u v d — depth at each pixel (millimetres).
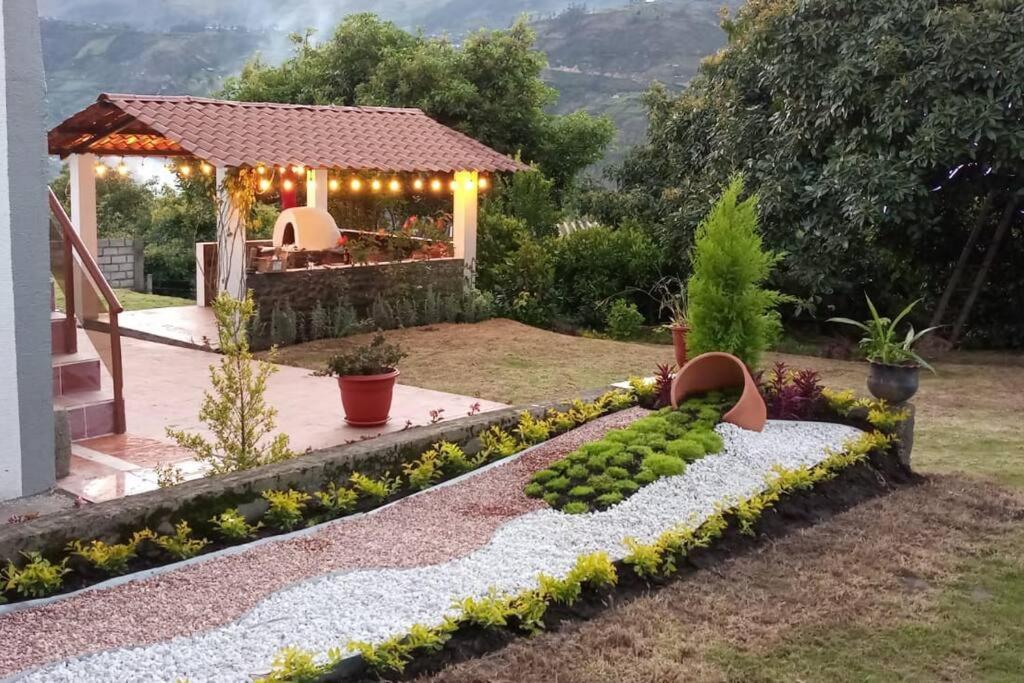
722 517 5516
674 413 7082
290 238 14883
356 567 4613
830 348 14039
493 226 16672
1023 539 5664
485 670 3818
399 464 5965
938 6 13195
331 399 9391
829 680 3939
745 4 17219
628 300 16969
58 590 4215
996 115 12219
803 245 13953
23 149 5625
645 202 19875
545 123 24438
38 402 5863
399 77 22734
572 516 5391
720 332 7543
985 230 15250
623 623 4348
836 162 13320
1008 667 4094
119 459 6922
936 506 6234
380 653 3697
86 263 7660
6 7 5461
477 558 4789
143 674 3490
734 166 15781
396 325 14141
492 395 9953
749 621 4449
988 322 15500
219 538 4906
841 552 5367
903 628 4438
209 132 12828
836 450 6730
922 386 11391
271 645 3777
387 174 16734
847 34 13703
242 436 6086
